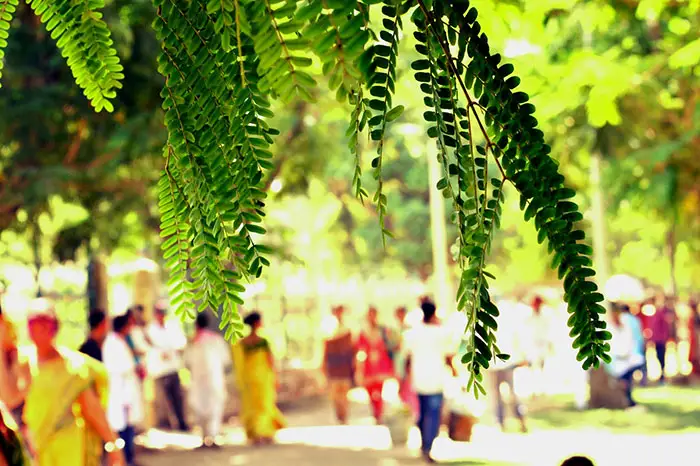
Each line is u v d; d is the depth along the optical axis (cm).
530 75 845
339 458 1638
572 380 2125
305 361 3581
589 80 820
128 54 1023
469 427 1719
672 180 1159
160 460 1689
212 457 1716
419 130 1750
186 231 121
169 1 117
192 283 119
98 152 1212
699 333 2820
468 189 112
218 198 116
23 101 1165
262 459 1670
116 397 1474
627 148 1103
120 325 1502
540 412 2091
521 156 112
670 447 1596
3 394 853
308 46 94
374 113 101
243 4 97
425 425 1540
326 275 4278
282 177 1703
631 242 4378
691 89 1021
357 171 107
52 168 1219
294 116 1587
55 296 2647
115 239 1516
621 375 2072
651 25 1052
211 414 1827
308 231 3603
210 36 116
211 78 115
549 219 112
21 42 1143
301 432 2034
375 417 2100
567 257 111
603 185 1216
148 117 1106
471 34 112
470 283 111
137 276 2150
